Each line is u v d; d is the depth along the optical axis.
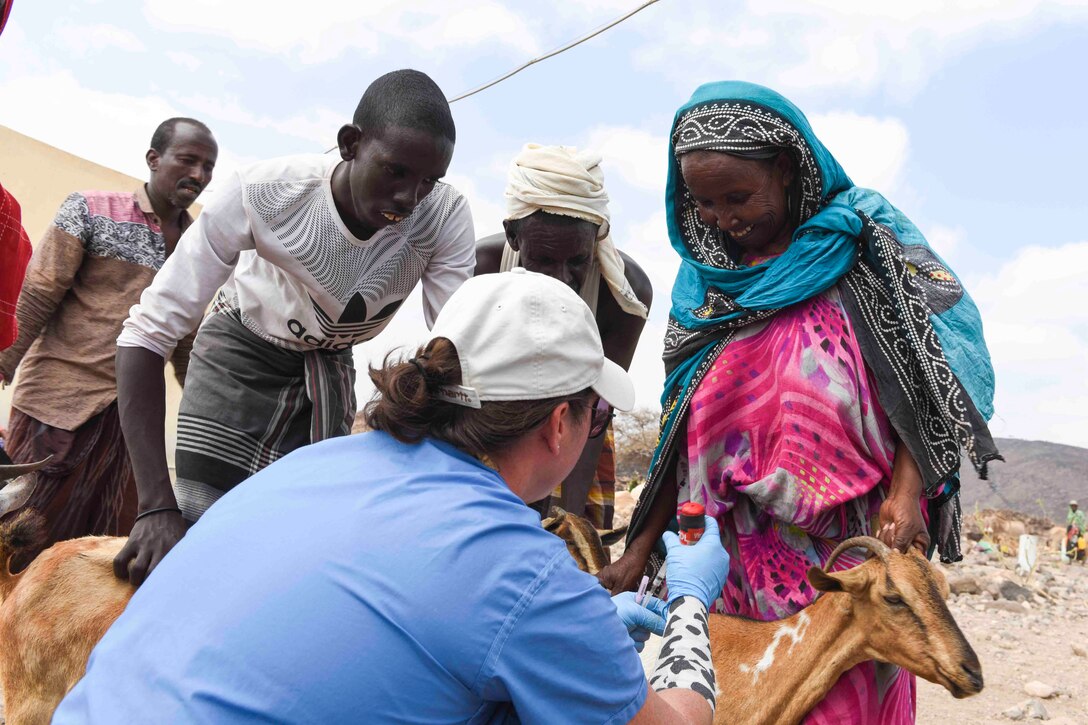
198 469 3.41
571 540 3.81
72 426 4.81
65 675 3.02
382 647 1.80
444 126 3.22
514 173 4.27
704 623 2.43
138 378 3.31
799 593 3.53
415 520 1.91
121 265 4.97
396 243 3.52
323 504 1.98
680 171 3.68
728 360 3.49
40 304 4.82
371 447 2.12
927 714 6.43
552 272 4.35
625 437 22.31
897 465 3.37
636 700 1.96
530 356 2.08
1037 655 8.55
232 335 3.56
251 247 3.39
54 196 10.13
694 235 3.74
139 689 1.82
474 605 1.84
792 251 3.40
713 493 3.53
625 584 3.63
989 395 3.28
